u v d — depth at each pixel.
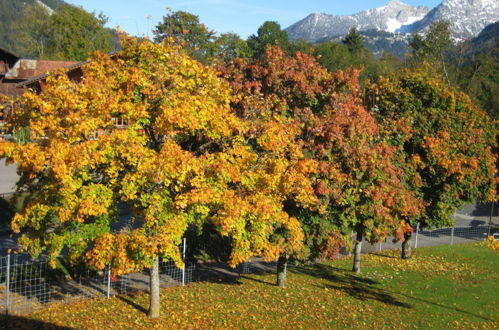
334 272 21.22
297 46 60.44
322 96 17.22
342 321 15.03
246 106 14.47
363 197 15.60
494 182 23.00
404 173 19.41
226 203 11.50
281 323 14.34
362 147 14.90
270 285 18.34
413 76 21.69
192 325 13.44
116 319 13.45
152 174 10.41
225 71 18.81
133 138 11.01
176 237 11.12
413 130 20.31
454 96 21.69
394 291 19.00
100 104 10.71
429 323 15.59
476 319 16.33
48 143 10.31
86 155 10.00
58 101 10.55
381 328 14.74
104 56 12.36
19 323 12.60
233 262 12.48
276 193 13.09
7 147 10.05
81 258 12.72
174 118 10.66
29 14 75.00
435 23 60.25
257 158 13.26
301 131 14.85
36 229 11.23
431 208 21.81
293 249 15.50
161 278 18.17
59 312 13.67
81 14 71.62
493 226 32.88
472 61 60.72
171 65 11.79
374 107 20.70
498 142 35.47
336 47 64.69
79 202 10.43
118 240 10.91
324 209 14.58
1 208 22.58
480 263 24.08
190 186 11.78
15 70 49.69
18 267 16.28
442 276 21.50
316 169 14.30
